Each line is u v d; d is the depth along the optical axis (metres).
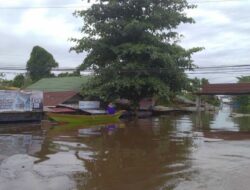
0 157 19.42
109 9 49.00
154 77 46.91
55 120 38.22
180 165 18.22
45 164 18.05
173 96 49.31
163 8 49.06
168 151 22.17
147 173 16.66
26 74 69.88
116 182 15.19
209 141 26.62
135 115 50.22
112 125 37.78
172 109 65.62
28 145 23.55
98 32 48.44
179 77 48.66
